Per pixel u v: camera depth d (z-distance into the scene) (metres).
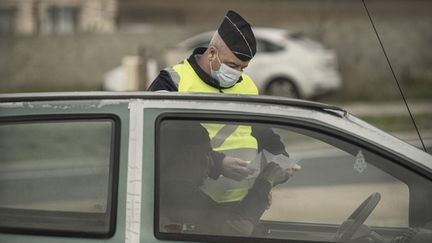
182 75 10.06
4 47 57.78
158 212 8.48
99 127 8.77
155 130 8.68
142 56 40.91
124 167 8.56
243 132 8.90
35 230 8.54
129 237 8.41
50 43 57.97
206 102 8.85
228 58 9.91
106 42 58.00
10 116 8.78
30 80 57.78
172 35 58.06
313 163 14.16
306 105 8.95
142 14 83.56
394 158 8.81
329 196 9.37
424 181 8.81
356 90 54.88
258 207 9.05
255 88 10.69
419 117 42.97
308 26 57.88
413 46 56.53
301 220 9.22
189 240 8.55
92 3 75.88
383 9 78.38
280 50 47.69
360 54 55.84
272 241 8.72
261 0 82.31
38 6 71.06
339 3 77.75
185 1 85.00
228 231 8.76
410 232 8.89
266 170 9.11
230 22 9.91
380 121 41.66
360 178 9.18
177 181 8.70
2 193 8.95
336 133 8.84
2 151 10.05
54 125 8.89
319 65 47.66
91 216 8.55
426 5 79.69
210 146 8.86
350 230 9.11
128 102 8.80
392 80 55.41
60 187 8.84
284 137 9.23
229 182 9.01
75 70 57.97
